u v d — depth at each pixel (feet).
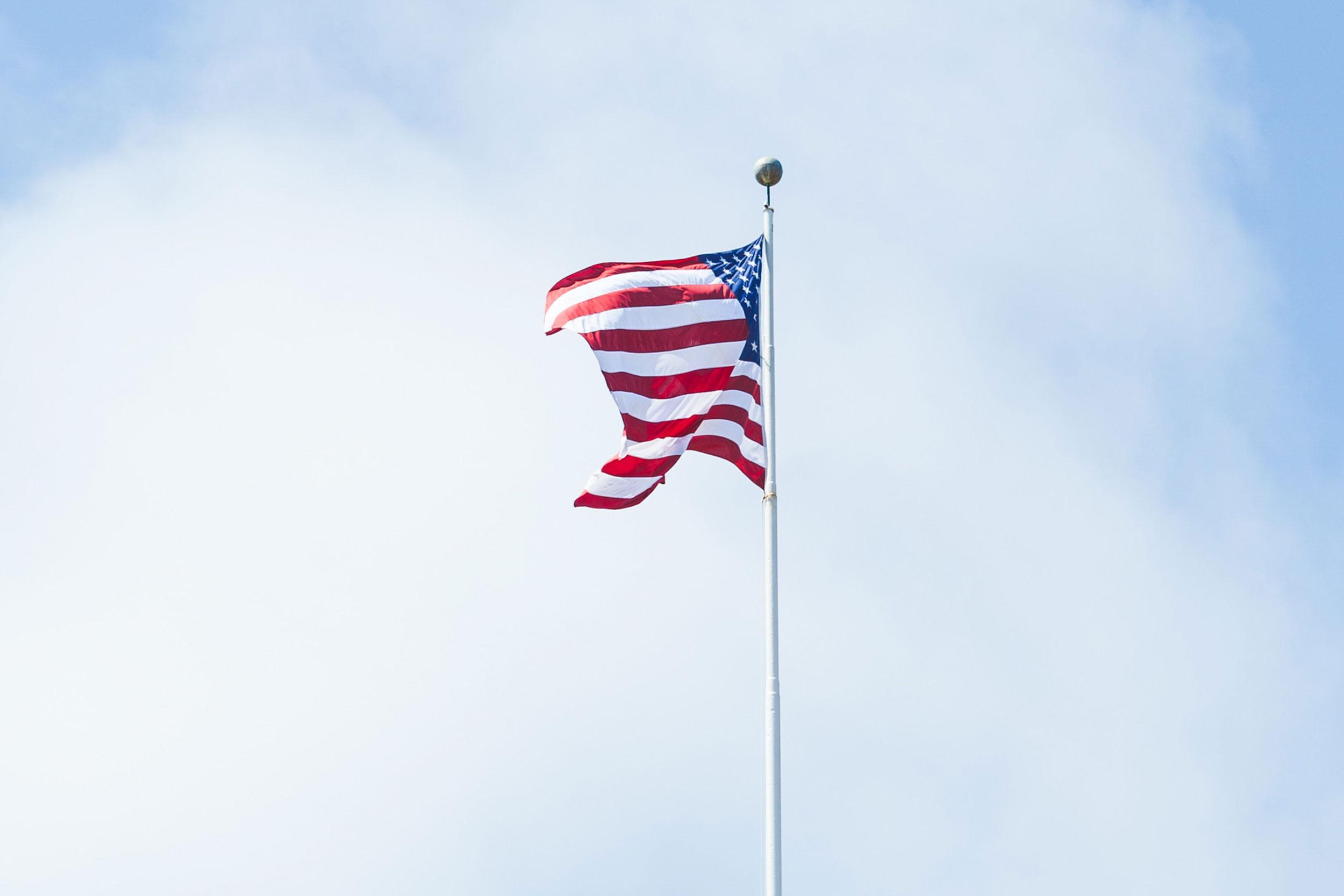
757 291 96.02
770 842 77.00
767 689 81.87
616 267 96.63
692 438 92.48
